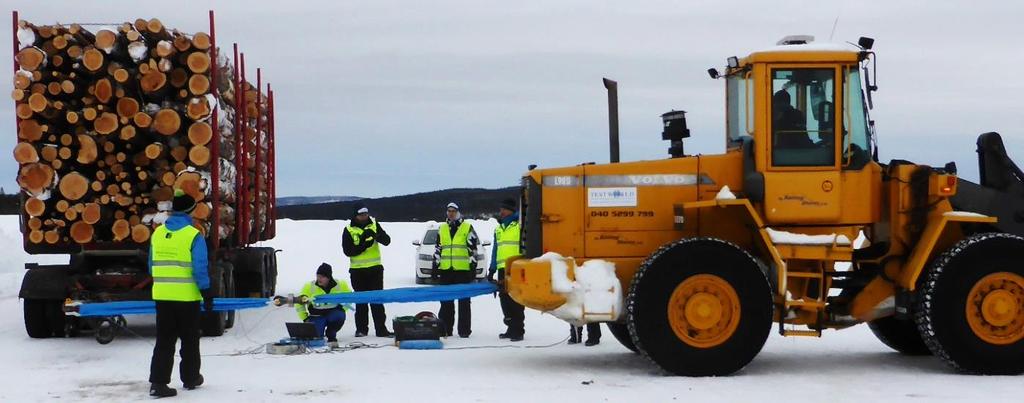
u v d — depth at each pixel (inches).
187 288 379.6
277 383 400.5
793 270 426.9
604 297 423.5
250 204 687.1
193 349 386.6
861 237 441.7
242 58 637.9
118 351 505.7
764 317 411.8
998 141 439.5
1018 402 358.6
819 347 509.0
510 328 546.6
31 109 535.5
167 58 544.1
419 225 1873.8
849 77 423.5
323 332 527.8
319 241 1449.3
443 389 385.4
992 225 439.5
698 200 440.1
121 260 570.9
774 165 421.4
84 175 554.9
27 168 544.1
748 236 438.9
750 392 377.4
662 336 407.8
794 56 420.2
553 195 441.1
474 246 585.6
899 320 477.4
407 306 720.3
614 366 445.1
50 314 555.2
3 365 459.8
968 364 413.1
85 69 542.0
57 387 400.5
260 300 476.4
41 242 552.1
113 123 541.3
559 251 439.8
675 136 463.8
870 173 426.9
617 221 440.1
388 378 411.5
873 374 420.5
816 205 419.2
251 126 698.2
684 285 408.8
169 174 551.2
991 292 414.3
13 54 541.3
